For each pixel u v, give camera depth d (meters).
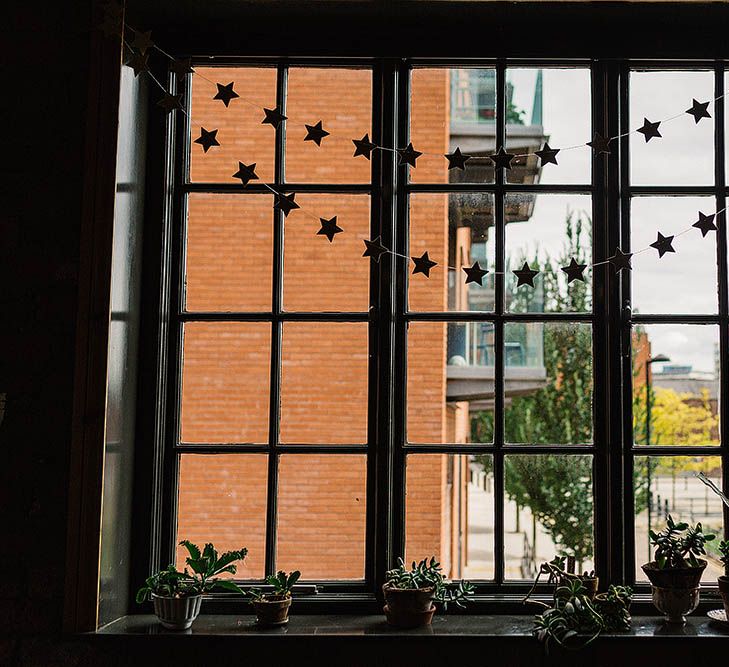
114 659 1.81
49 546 1.81
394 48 2.13
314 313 2.12
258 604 1.85
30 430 1.84
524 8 2.07
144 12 2.09
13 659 1.79
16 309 1.87
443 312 2.12
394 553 2.05
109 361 1.86
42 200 1.89
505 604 1.99
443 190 2.16
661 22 2.11
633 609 1.96
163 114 2.14
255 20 2.13
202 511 4.68
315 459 4.75
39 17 1.94
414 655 1.81
